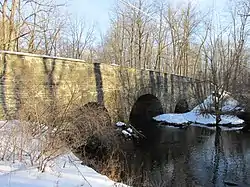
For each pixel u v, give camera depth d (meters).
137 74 18.48
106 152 11.79
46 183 5.27
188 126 22.55
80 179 5.88
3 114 9.80
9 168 5.75
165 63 38.81
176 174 10.81
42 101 9.18
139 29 32.38
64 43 36.84
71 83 12.48
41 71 11.12
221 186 9.77
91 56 40.06
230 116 23.94
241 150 14.81
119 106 16.33
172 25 35.81
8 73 10.02
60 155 7.15
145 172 10.63
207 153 14.09
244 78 26.22
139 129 20.44
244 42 28.77
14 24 14.11
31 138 6.77
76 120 8.94
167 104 23.78
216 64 25.66
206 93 27.16
